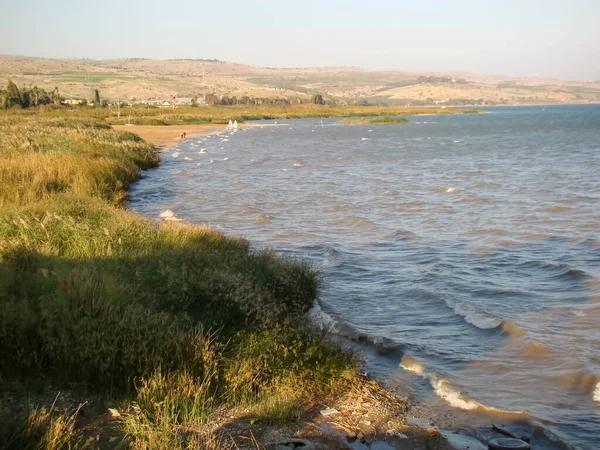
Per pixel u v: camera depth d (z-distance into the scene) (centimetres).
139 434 575
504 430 652
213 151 5181
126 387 668
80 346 703
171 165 3934
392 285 1254
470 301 1135
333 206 2325
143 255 1133
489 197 2516
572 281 1268
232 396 691
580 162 3991
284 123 11994
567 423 675
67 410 622
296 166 3919
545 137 6994
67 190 1981
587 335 945
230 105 18638
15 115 9912
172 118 10919
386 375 814
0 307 775
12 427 548
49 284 880
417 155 4819
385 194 2641
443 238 1744
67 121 6931
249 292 959
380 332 977
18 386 659
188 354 727
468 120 13462
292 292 1098
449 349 904
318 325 914
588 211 2136
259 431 626
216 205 2342
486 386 775
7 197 1759
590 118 13588
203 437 603
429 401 734
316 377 749
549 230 1827
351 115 16350
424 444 622
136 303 845
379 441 627
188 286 948
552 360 848
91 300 810
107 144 3638
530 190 2706
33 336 736
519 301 1140
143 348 706
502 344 921
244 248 1382
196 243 1295
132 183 2942
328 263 1438
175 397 645
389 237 1766
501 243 1666
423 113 18725
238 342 794
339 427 653
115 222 1359
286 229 1888
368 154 4934
